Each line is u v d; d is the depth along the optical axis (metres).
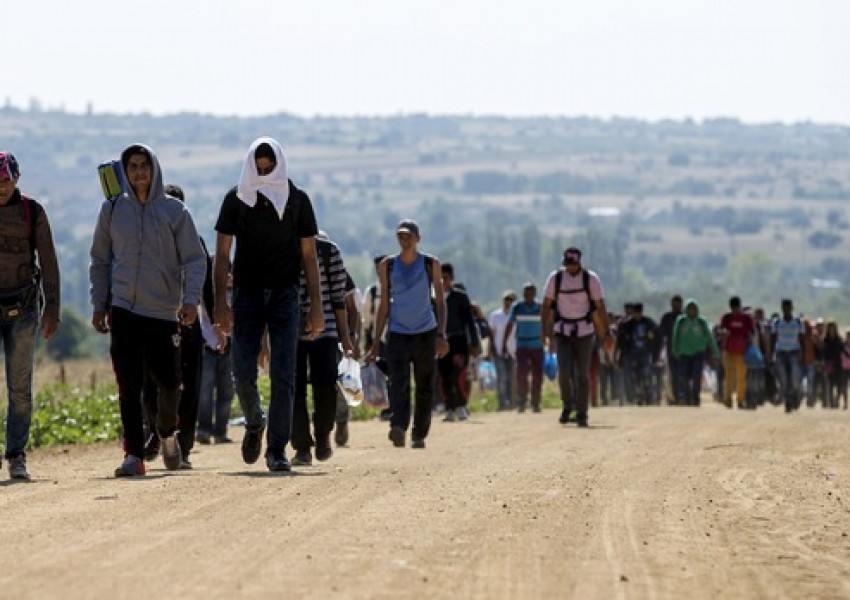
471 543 24.45
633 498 31.39
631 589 21.20
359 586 20.55
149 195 34.53
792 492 33.47
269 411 35.41
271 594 19.86
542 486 33.16
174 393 35.53
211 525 25.53
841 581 22.56
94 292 34.91
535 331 79.44
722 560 23.98
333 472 35.41
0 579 20.50
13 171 34.66
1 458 35.34
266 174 34.59
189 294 34.59
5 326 34.97
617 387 97.38
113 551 22.75
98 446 51.78
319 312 35.53
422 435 48.12
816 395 104.19
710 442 49.88
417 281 47.78
